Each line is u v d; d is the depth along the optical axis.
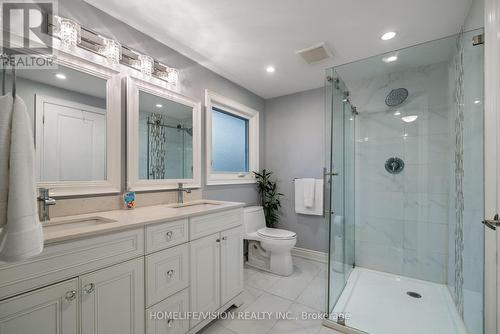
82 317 0.94
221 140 2.64
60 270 0.88
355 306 1.83
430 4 1.44
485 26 1.18
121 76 1.57
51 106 1.25
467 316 1.53
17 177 0.71
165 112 1.86
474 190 1.45
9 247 0.69
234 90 2.68
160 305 1.23
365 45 1.94
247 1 1.42
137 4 1.43
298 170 3.00
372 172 2.45
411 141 2.26
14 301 0.78
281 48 1.98
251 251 2.67
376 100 2.41
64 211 1.28
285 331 1.56
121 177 1.56
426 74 2.17
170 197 1.88
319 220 2.82
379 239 2.42
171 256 1.30
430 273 2.18
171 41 1.85
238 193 2.75
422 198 2.21
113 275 1.04
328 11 1.52
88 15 1.40
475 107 1.42
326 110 2.13
